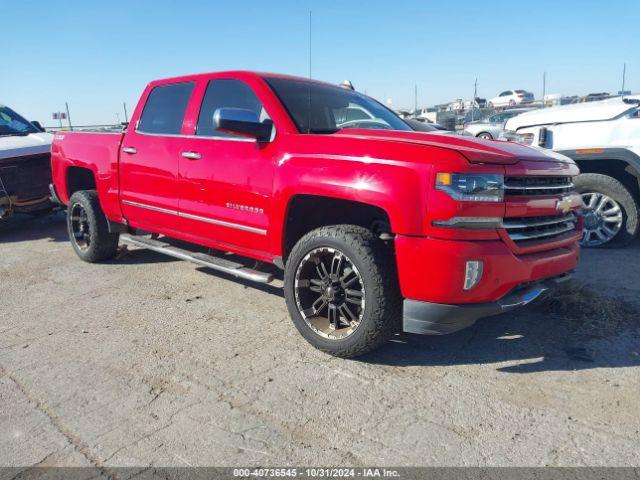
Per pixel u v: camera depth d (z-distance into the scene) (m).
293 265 3.47
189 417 2.74
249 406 2.85
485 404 2.83
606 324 3.83
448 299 2.93
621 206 5.71
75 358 3.46
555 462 2.34
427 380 3.10
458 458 2.38
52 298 4.70
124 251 5.97
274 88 4.02
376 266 3.08
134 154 4.91
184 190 4.41
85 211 5.66
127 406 2.86
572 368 3.21
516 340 3.63
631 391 2.93
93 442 2.54
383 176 3.04
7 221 9.00
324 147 3.38
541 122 6.37
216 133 4.20
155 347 3.61
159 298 4.63
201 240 4.49
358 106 4.48
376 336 3.16
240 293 4.73
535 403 2.83
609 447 2.44
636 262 5.29
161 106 4.81
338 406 2.83
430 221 2.91
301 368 3.27
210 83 4.39
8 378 3.20
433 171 2.90
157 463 2.38
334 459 2.39
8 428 2.68
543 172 3.25
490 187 2.93
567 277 3.54
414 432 2.58
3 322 4.14
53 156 6.16
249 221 3.88
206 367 3.30
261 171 3.73
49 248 6.74
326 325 3.46
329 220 3.85
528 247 3.15
